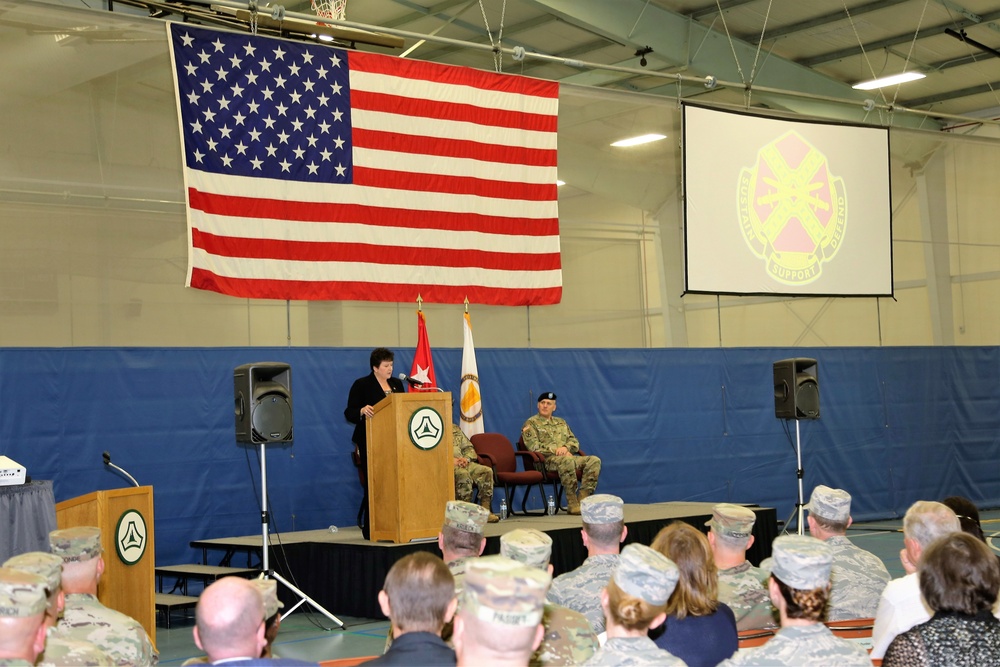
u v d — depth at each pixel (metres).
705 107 12.13
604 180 12.22
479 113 10.65
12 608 2.57
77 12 8.95
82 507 6.23
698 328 12.82
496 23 14.36
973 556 2.79
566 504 11.23
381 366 8.84
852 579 4.29
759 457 12.95
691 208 11.95
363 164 9.86
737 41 15.09
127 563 6.34
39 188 8.74
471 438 10.26
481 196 10.59
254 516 9.45
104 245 9.02
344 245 9.70
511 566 2.31
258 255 9.23
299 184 9.48
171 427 9.09
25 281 8.61
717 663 3.24
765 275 12.43
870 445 13.99
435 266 10.23
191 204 8.91
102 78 9.11
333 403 10.00
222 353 9.41
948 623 2.76
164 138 9.41
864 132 13.38
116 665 3.57
